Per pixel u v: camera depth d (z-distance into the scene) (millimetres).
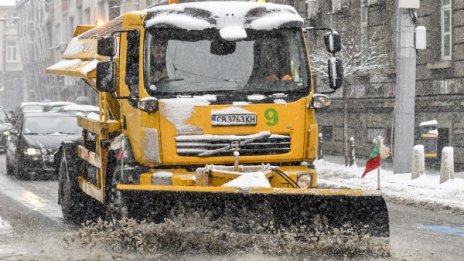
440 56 36625
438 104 35938
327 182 29516
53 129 34781
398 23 31547
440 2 36500
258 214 14727
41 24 106688
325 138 45844
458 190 25625
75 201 20641
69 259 14625
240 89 16484
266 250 14680
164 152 16078
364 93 41406
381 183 28719
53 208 23625
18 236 17703
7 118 55531
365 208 14664
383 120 40188
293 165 16750
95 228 15633
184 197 14641
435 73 36281
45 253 15227
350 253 14672
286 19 16766
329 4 45156
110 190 17500
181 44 16516
